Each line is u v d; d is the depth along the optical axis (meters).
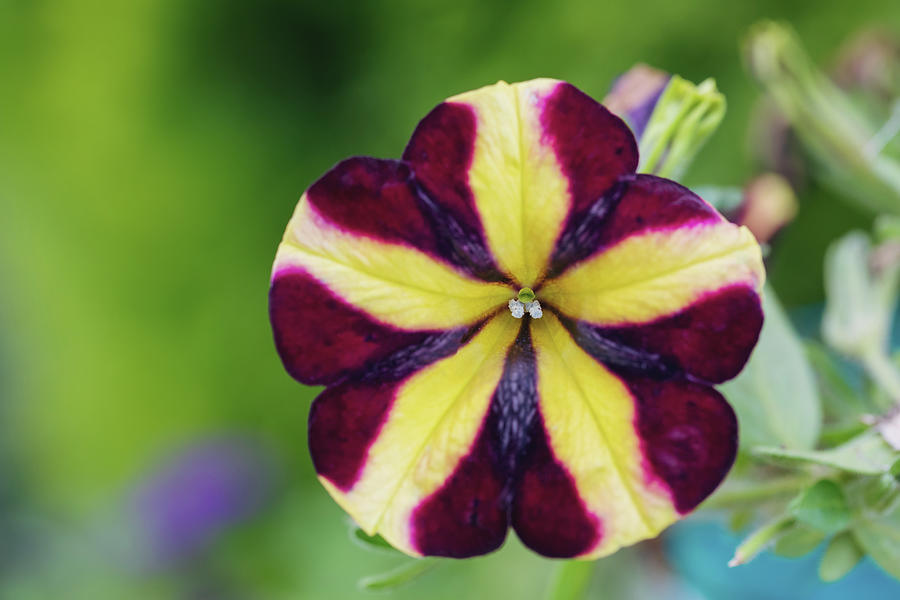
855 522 0.25
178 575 0.73
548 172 0.24
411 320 0.24
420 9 0.81
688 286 0.24
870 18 0.63
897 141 0.30
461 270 0.24
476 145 0.24
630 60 0.71
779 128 0.32
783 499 0.26
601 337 0.24
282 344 0.24
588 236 0.24
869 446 0.24
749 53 0.31
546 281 0.24
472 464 0.24
